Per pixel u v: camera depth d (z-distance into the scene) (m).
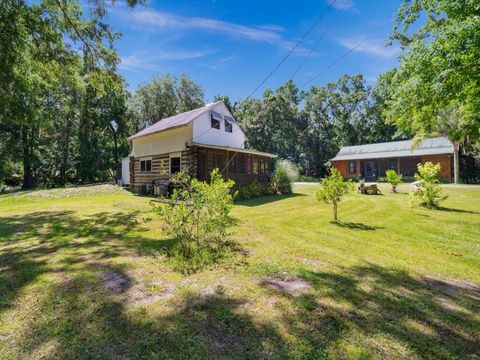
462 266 4.00
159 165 16.36
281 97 35.59
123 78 10.26
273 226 6.63
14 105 9.10
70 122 26.31
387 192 15.81
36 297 2.80
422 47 5.85
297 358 1.90
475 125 7.70
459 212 8.84
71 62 9.24
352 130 38.72
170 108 31.12
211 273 3.46
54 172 28.70
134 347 2.02
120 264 3.75
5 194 16.28
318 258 4.18
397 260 4.21
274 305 2.64
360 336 2.17
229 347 2.02
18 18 7.45
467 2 5.23
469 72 5.23
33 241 5.15
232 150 14.70
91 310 2.53
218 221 4.63
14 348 2.02
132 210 9.20
